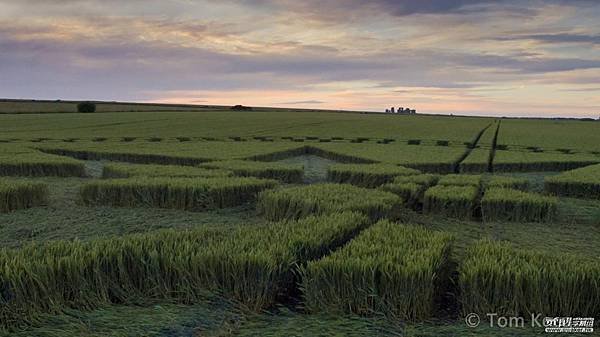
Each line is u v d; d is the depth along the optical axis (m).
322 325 4.14
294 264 4.98
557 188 13.07
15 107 79.81
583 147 28.12
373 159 19.00
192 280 4.63
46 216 9.38
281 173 15.06
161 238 5.29
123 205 10.43
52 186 13.32
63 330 3.91
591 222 9.81
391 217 8.99
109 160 20.61
